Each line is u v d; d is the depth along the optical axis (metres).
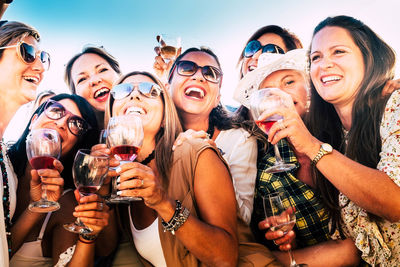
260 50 3.30
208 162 1.87
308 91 2.68
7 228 1.98
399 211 1.61
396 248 1.91
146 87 2.34
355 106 2.18
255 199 2.49
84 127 2.59
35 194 2.07
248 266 1.85
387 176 1.65
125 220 2.22
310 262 2.08
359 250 2.08
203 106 3.15
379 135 2.05
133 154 1.82
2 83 2.81
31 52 2.88
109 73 3.58
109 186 2.15
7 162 2.32
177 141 2.07
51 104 2.53
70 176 2.50
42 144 1.94
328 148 1.72
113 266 2.27
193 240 1.61
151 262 2.01
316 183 2.30
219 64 3.27
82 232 1.81
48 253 2.22
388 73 2.16
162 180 2.06
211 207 1.76
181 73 3.15
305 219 2.28
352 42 2.26
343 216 2.12
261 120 1.81
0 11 2.01
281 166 2.00
